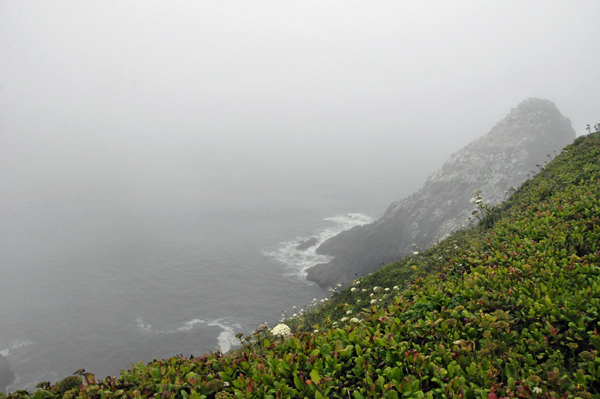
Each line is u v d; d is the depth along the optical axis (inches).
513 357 249.9
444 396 224.1
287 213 5659.5
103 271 3410.4
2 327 2461.9
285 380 255.6
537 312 294.5
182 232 4667.8
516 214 607.5
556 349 269.7
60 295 2933.1
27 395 267.9
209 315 2541.8
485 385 228.5
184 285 3051.2
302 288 2910.9
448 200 3095.5
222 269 3380.9
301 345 299.0
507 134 3499.0
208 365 300.4
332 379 250.5
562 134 3590.1
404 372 258.2
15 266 3550.7
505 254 437.4
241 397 245.3
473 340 269.0
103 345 2228.1
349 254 3193.9
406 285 634.2
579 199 521.3
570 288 327.0
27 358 2124.8
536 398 213.3
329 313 734.5
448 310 312.0
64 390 273.6
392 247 3021.7
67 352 2167.8
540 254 399.9
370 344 281.9
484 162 3253.0
